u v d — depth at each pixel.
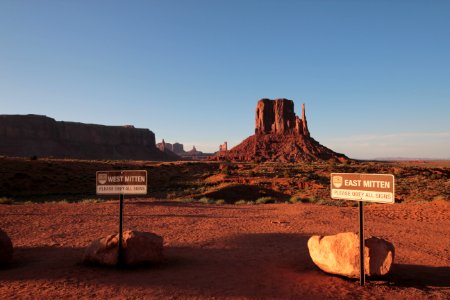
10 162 53.81
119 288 6.88
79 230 14.08
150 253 8.68
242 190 46.22
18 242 11.79
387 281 7.58
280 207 24.02
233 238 12.84
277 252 10.70
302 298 6.45
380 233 14.22
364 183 7.24
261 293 6.70
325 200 31.58
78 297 6.34
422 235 13.95
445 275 8.34
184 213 19.52
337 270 7.66
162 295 6.51
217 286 7.12
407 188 46.69
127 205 22.62
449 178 67.50
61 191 45.53
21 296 6.36
